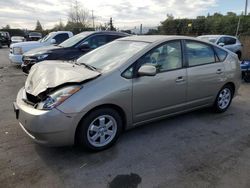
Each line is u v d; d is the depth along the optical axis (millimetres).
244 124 4367
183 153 3320
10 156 3160
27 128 2973
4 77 8445
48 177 2764
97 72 3279
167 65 3773
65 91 2945
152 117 3740
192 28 33125
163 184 2682
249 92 6695
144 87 3459
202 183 2703
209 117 4664
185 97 4059
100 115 3178
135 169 2939
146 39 3949
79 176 2793
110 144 3379
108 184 2670
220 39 12891
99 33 8266
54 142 2920
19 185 2621
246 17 28406
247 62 7977
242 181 2746
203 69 4223
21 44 10250
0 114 4648
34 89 3193
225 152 3367
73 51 7672
